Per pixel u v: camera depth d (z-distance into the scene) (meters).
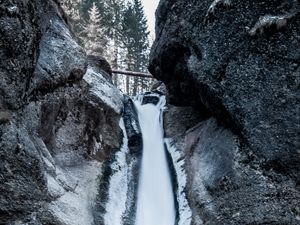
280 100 7.43
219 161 8.43
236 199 7.38
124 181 10.10
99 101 10.66
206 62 8.95
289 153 7.03
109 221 8.37
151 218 9.40
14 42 6.32
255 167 7.43
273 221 6.68
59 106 8.77
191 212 8.42
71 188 8.03
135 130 12.01
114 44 40.31
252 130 7.70
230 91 8.29
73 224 6.99
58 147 8.90
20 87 6.63
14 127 6.40
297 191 6.78
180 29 10.26
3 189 6.07
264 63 7.85
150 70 12.52
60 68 8.72
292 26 7.61
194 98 10.76
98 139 10.28
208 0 9.55
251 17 8.30
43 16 8.07
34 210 6.44
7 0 6.18
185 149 10.64
